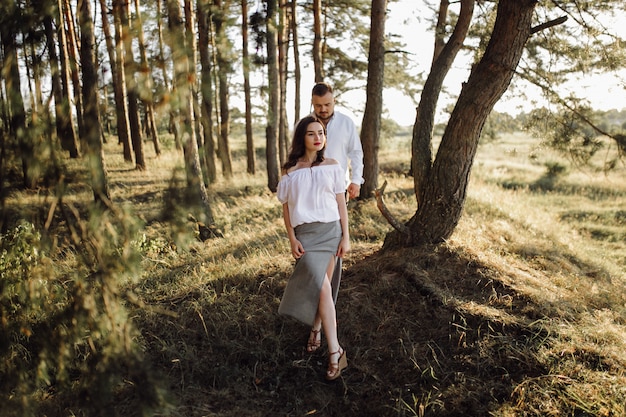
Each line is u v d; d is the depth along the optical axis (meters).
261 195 10.98
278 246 5.62
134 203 9.84
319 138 3.28
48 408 2.84
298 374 3.35
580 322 3.67
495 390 2.98
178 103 1.82
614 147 4.91
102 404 2.04
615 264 7.48
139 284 4.62
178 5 1.88
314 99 3.74
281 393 3.19
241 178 13.69
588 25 4.86
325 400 3.10
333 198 3.29
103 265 1.91
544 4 5.30
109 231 1.88
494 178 16.47
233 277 4.54
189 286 4.51
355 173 3.88
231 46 2.13
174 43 1.82
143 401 1.96
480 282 4.13
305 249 3.21
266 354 3.51
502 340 3.35
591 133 5.15
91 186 1.84
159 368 3.36
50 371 3.08
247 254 5.39
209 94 1.94
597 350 3.22
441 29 10.69
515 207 9.07
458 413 2.85
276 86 10.39
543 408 2.78
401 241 4.72
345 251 3.34
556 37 5.41
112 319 1.98
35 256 2.41
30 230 2.45
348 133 3.84
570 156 5.46
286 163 3.38
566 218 11.48
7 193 1.80
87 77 4.29
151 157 17.89
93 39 5.70
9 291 2.30
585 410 2.72
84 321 2.03
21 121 1.78
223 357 3.49
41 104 1.83
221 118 12.84
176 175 1.92
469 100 4.36
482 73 4.29
